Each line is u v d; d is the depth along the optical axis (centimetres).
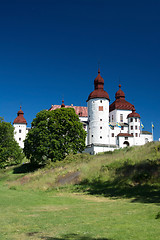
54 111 5253
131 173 2394
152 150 3206
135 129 7631
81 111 8481
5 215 1155
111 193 2041
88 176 2750
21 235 769
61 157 4816
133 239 681
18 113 9100
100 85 7606
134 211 1179
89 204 1542
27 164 5412
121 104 8362
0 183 3731
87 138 7419
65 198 1870
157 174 2177
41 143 4803
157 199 1588
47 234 776
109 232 771
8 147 5203
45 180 3030
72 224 925
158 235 718
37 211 1273
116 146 6612
